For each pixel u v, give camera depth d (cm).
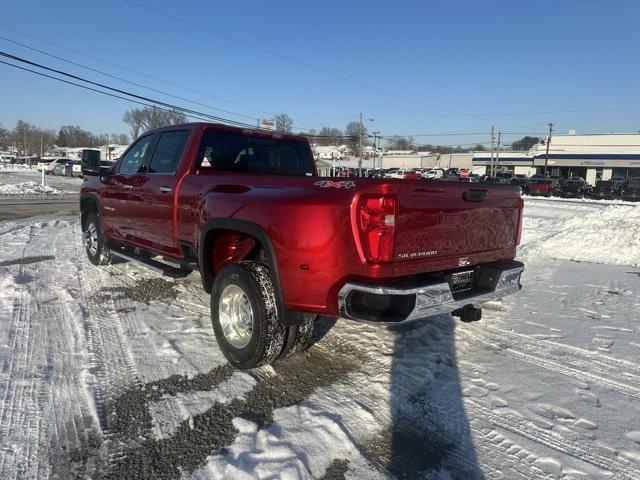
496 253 393
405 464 264
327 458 266
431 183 314
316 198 314
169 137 518
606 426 307
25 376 346
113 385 339
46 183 3400
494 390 352
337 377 364
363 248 292
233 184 397
